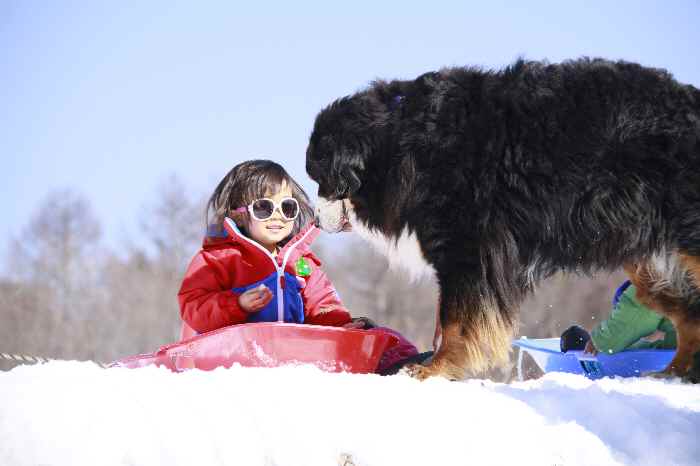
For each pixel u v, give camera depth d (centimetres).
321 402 288
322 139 479
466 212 439
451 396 308
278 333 407
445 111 449
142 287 3238
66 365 342
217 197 494
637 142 434
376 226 479
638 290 500
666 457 278
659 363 521
